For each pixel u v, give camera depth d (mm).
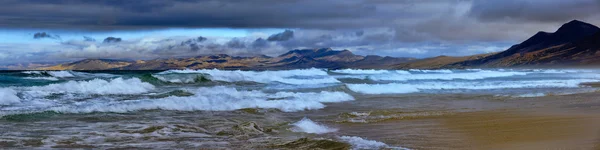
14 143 8820
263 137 10023
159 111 14172
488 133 10266
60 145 8781
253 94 20406
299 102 16797
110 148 8602
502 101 18812
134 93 20516
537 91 24719
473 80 39375
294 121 12781
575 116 12992
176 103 15414
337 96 19781
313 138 9672
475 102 18531
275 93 20719
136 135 10047
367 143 9125
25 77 31812
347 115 13953
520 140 9211
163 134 10250
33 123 11289
